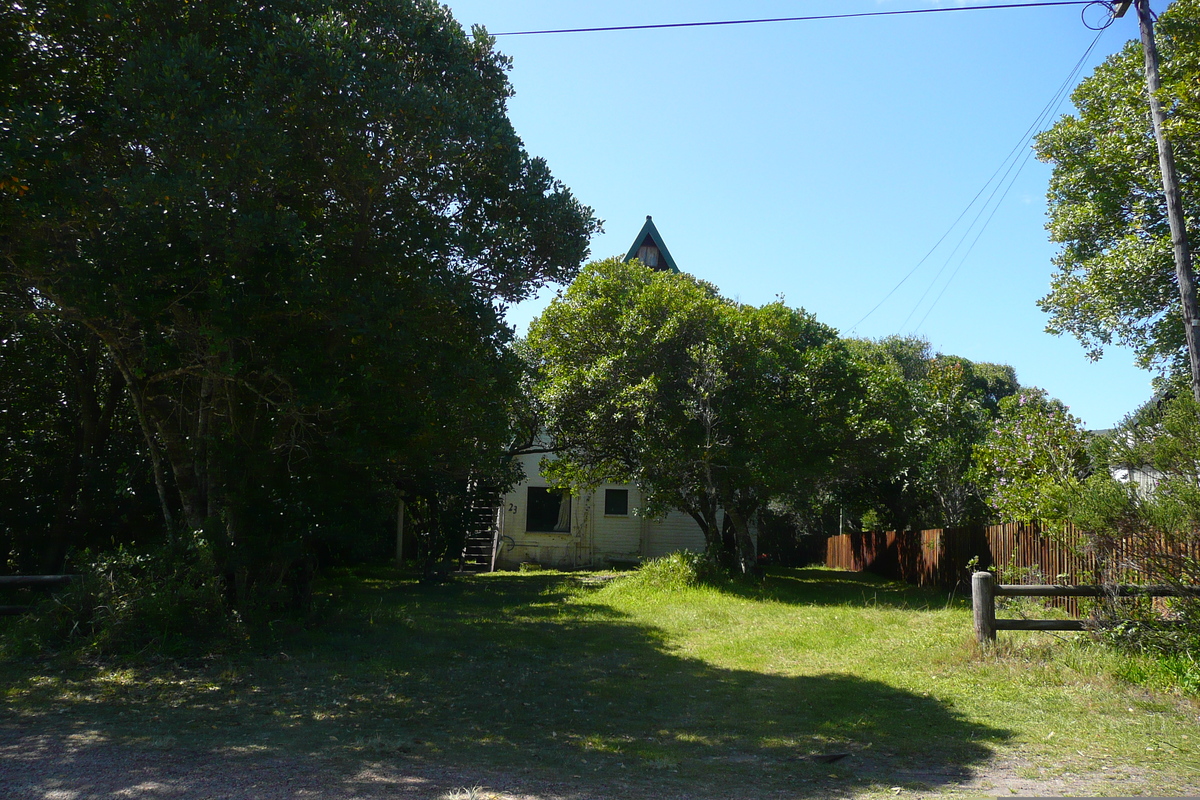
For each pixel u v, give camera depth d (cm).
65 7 827
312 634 1045
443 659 955
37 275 796
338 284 873
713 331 1722
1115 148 1266
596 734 661
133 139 827
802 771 565
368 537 1168
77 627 887
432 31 979
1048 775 543
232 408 1003
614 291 1839
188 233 790
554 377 1858
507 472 1723
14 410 1423
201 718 665
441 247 940
